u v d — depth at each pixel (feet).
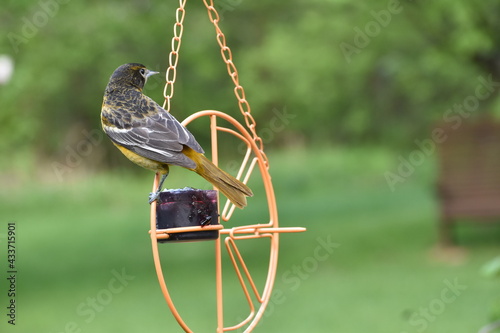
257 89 80.02
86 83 83.10
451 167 52.80
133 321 37.88
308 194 81.00
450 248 52.13
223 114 20.39
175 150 18.76
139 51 70.13
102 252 57.82
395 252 51.96
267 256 53.62
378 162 88.12
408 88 69.10
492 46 52.80
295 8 70.64
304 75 69.46
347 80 70.28
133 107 20.03
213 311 39.09
